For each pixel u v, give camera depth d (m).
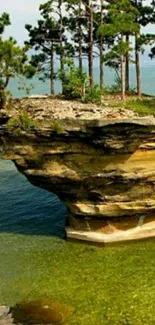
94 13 62.09
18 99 53.66
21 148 46.00
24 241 47.78
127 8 56.84
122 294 37.56
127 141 43.12
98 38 63.88
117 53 55.56
